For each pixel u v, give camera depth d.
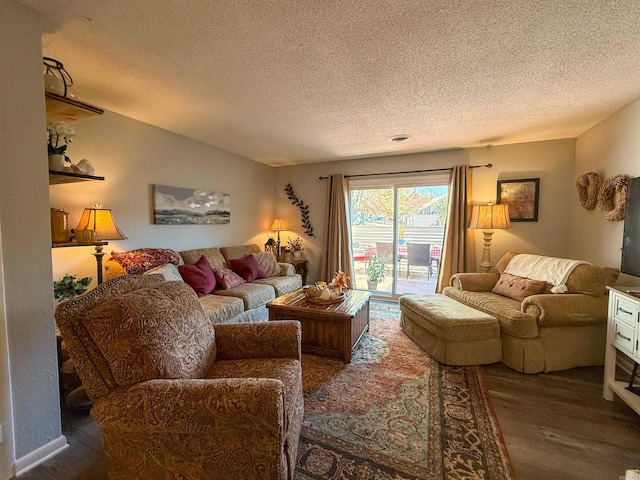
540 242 3.59
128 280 1.45
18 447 1.36
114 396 1.09
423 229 4.29
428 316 2.55
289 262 4.54
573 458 1.44
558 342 2.29
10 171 1.32
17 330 1.35
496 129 3.11
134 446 1.14
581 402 1.90
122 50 1.69
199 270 3.03
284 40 1.60
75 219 2.44
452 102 2.42
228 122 2.92
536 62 1.81
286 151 4.11
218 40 1.60
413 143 3.66
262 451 1.07
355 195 4.72
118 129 2.73
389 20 1.43
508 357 2.37
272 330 1.61
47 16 1.40
